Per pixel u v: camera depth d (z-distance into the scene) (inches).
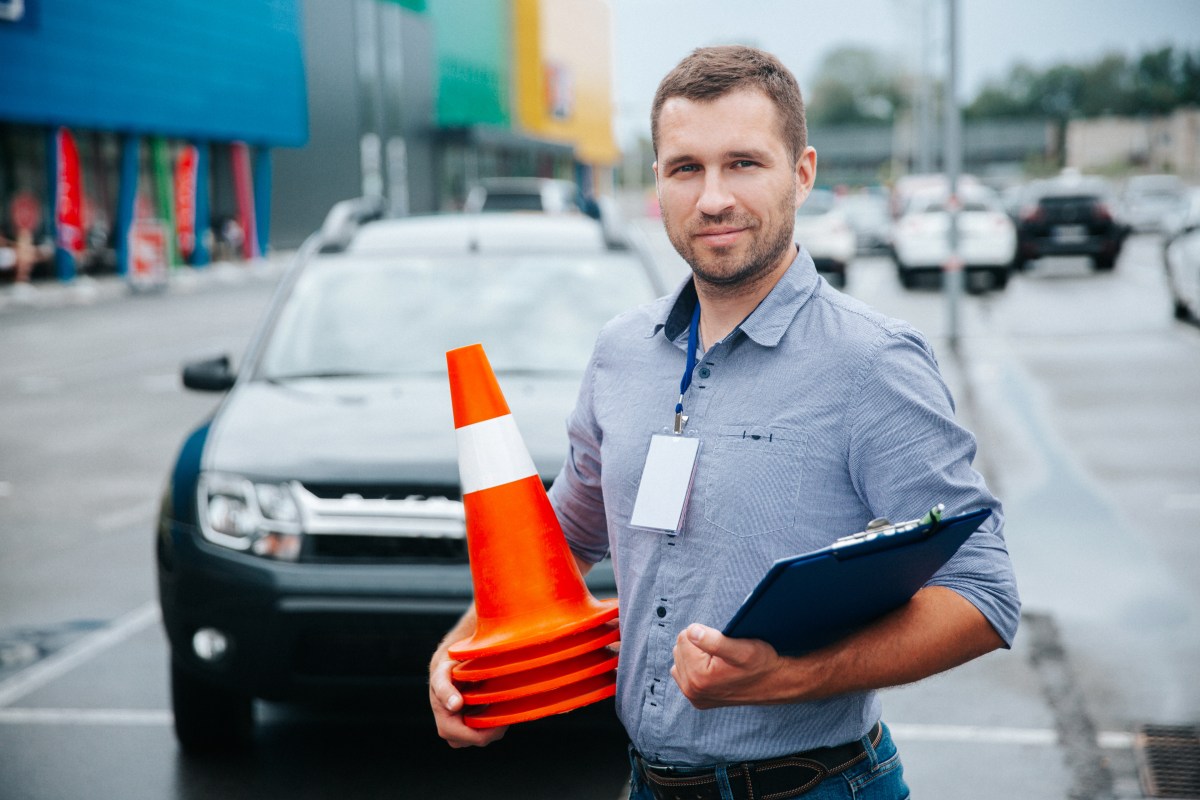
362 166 1750.7
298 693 158.7
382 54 1790.1
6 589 261.0
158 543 169.2
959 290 616.1
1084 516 296.7
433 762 172.1
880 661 65.9
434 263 220.8
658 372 77.9
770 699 65.8
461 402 84.7
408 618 155.3
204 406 506.9
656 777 76.7
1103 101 5482.3
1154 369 538.3
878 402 69.8
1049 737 177.0
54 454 412.5
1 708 195.6
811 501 70.8
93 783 167.3
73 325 823.1
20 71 1035.3
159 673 211.2
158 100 1238.9
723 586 72.1
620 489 77.5
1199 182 4128.9
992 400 469.7
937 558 62.6
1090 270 1157.7
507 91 2418.8
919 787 162.1
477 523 83.0
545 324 206.2
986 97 5743.1
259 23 1446.9
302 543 160.4
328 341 205.3
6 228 1043.3
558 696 77.9
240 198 1451.8
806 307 73.7
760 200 71.6
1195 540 273.7
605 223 233.1
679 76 73.0
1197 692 190.9
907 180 1675.7
